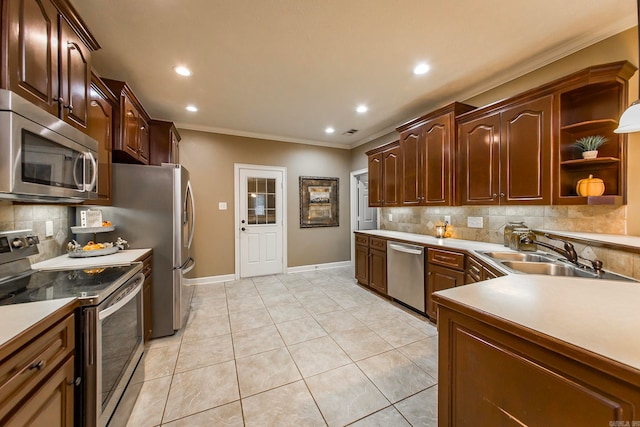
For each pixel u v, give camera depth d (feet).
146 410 5.09
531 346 2.35
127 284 5.09
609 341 2.12
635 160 5.70
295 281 13.70
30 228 5.82
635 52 5.74
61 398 3.37
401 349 7.20
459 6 5.41
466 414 2.95
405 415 4.97
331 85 8.87
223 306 10.32
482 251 7.21
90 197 5.31
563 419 2.15
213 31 6.13
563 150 6.34
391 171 11.77
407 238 10.10
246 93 9.40
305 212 15.85
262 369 6.37
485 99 8.93
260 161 14.64
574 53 6.71
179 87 8.88
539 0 5.26
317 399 5.38
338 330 8.31
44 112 4.01
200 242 13.30
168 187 8.04
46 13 4.36
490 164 7.80
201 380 5.98
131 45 6.61
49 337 3.15
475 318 2.79
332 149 16.66
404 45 6.73
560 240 6.16
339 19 5.78
